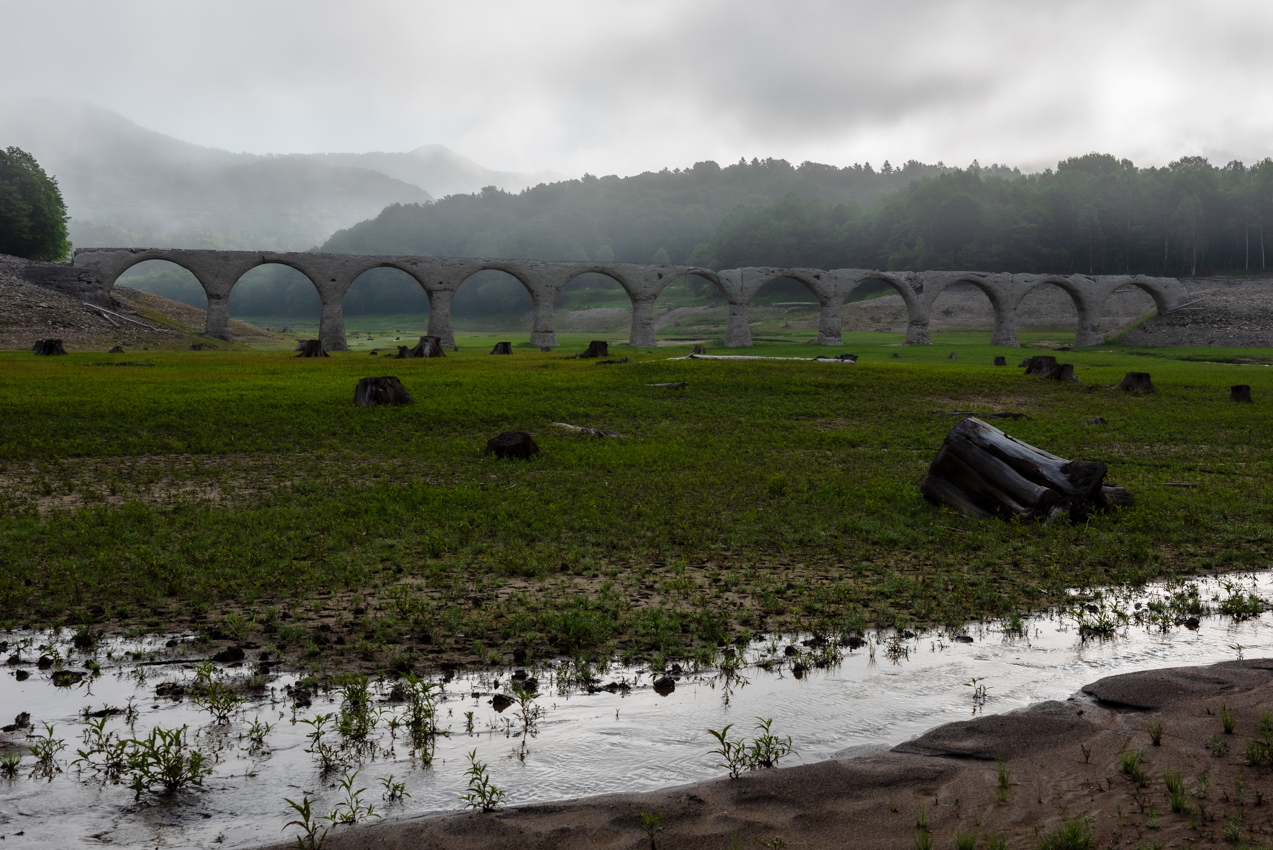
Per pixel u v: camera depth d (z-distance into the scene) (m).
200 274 65.31
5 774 4.21
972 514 11.20
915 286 79.81
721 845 3.51
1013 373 37.34
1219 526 10.62
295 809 3.92
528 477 13.62
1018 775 4.11
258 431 18.50
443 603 7.02
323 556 8.36
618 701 5.20
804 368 36.91
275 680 5.42
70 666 5.62
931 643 6.34
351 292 197.88
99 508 10.23
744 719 4.95
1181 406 27.47
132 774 4.22
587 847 3.51
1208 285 95.00
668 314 130.00
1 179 89.25
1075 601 7.45
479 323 164.38
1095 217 116.88
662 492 12.27
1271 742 4.26
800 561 8.77
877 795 3.94
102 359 43.03
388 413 21.38
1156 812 3.66
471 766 4.32
